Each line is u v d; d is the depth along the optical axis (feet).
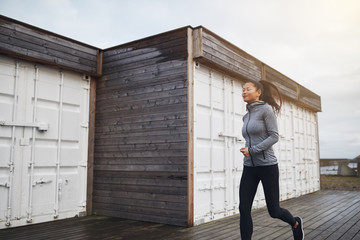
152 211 13.93
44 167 13.97
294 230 8.24
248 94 7.97
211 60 14.34
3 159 12.48
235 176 16.47
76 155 15.46
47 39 14.05
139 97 15.07
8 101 12.89
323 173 54.90
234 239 10.50
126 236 11.13
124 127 15.42
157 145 14.14
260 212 16.81
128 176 14.98
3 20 12.48
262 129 7.50
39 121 13.83
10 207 12.52
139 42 15.44
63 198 14.65
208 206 14.23
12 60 13.09
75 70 15.34
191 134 13.25
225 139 15.92
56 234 11.48
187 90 13.44
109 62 16.48
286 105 24.39
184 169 13.14
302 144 27.04
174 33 14.25
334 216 15.07
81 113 15.87
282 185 22.29
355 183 36.65
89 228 12.59
